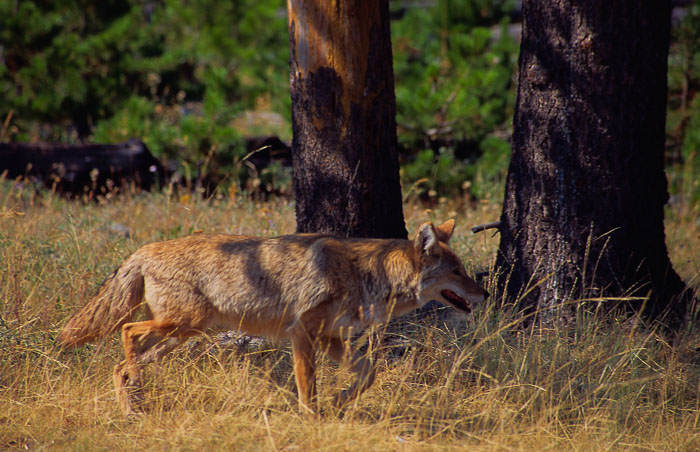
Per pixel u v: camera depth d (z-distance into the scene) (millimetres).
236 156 18562
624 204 10047
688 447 8008
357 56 10391
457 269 8836
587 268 10195
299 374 8477
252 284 8555
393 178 11125
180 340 8812
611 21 9602
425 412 8328
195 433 7645
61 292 10625
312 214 10977
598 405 8609
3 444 7613
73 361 9258
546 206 10258
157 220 14719
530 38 10211
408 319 10789
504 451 7551
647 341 9828
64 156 17766
